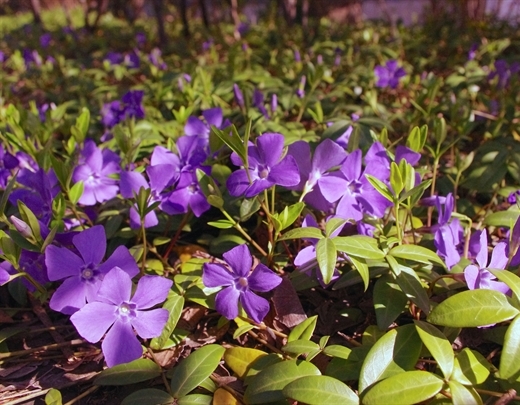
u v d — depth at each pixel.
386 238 0.21
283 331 0.21
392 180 0.20
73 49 0.90
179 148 0.23
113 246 0.26
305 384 0.16
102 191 0.26
